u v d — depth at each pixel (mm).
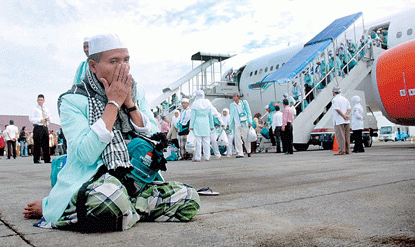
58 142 19812
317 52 12203
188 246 1377
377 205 2152
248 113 9242
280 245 1380
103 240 1468
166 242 1436
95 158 1540
